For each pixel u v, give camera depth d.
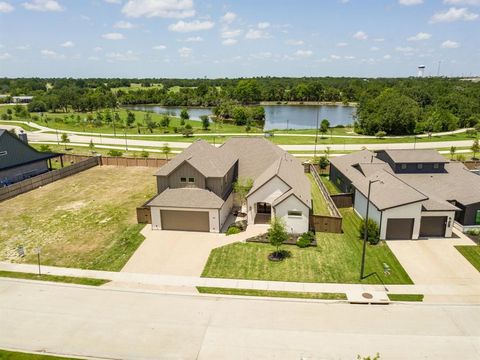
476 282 23.91
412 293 22.70
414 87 139.38
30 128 95.81
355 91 181.50
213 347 18.09
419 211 29.55
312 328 19.47
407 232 30.27
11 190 41.94
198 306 21.50
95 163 57.47
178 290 23.17
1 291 23.12
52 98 146.12
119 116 120.00
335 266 26.05
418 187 36.66
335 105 178.00
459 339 18.66
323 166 52.47
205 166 33.97
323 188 41.91
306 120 124.06
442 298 22.20
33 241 30.48
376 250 28.45
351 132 91.12
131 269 25.78
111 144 73.56
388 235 30.38
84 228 33.03
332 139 79.06
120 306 21.56
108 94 160.50
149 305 21.64
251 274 25.05
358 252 28.16
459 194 33.50
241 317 20.45
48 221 34.75
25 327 19.72
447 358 17.36
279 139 78.62
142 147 70.44
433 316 20.50
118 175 51.62
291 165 38.53
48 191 44.28
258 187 32.59
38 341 18.66
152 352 17.80
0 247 29.42
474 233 30.80
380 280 24.22
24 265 26.44
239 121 107.88
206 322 20.03
